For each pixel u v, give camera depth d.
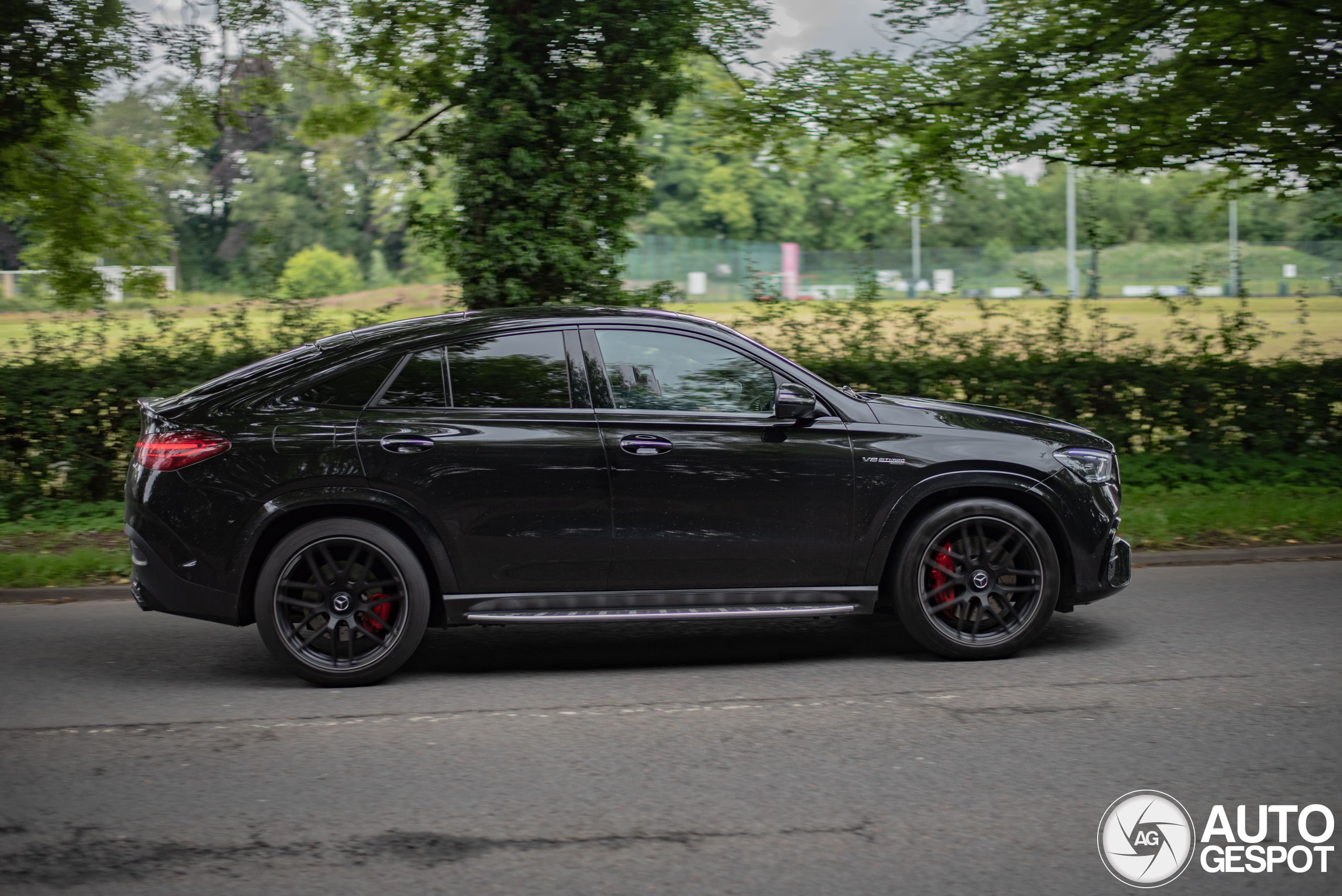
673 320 5.55
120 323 10.80
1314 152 11.83
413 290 20.50
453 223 10.95
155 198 13.77
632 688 5.20
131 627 6.51
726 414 5.42
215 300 11.55
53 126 12.10
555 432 5.29
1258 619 6.34
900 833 3.53
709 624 6.57
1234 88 11.08
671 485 5.32
